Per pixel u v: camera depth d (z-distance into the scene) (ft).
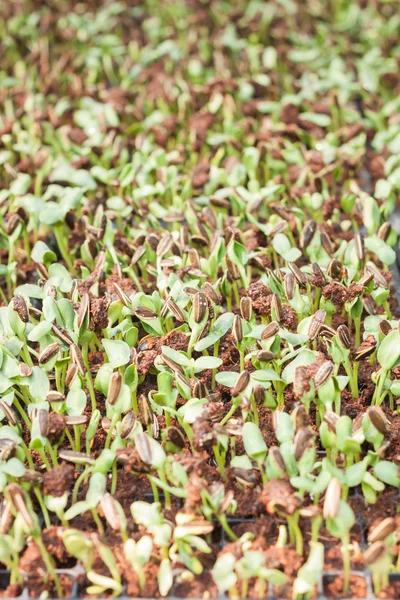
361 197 1.99
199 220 1.93
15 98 2.50
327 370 1.51
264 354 1.58
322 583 1.44
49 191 2.04
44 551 1.43
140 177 2.09
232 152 2.23
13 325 1.63
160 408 1.61
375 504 1.52
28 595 1.45
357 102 2.67
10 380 1.58
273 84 2.59
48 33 3.02
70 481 1.51
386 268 1.88
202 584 1.44
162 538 1.41
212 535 1.51
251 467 1.49
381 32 2.86
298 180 2.09
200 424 1.47
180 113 2.38
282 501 1.40
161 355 1.58
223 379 1.57
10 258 1.91
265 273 1.82
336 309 1.73
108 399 1.53
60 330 1.62
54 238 2.11
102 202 2.12
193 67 2.61
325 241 1.83
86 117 2.33
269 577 1.37
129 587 1.44
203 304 1.61
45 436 1.49
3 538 1.41
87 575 1.42
